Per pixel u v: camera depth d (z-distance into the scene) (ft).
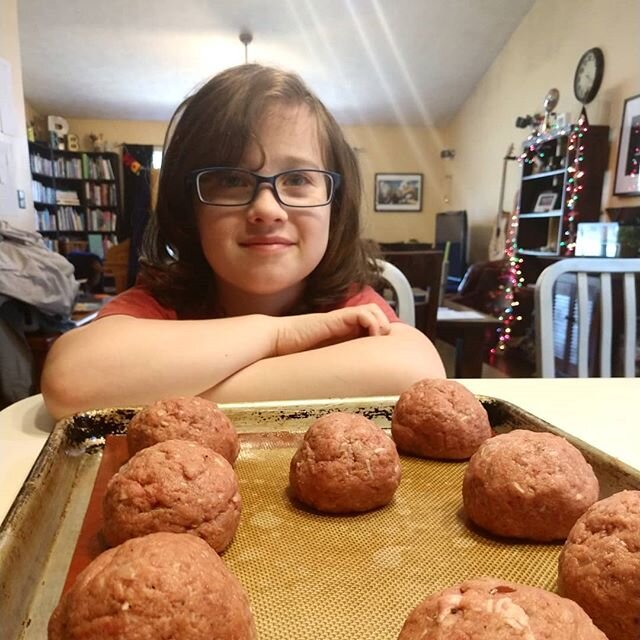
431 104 21.90
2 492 2.23
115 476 2.00
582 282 5.06
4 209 9.30
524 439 2.19
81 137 23.03
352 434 2.28
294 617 1.64
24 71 18.21
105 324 3.13
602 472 2.26
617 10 11.76
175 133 3.94
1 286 6.61
